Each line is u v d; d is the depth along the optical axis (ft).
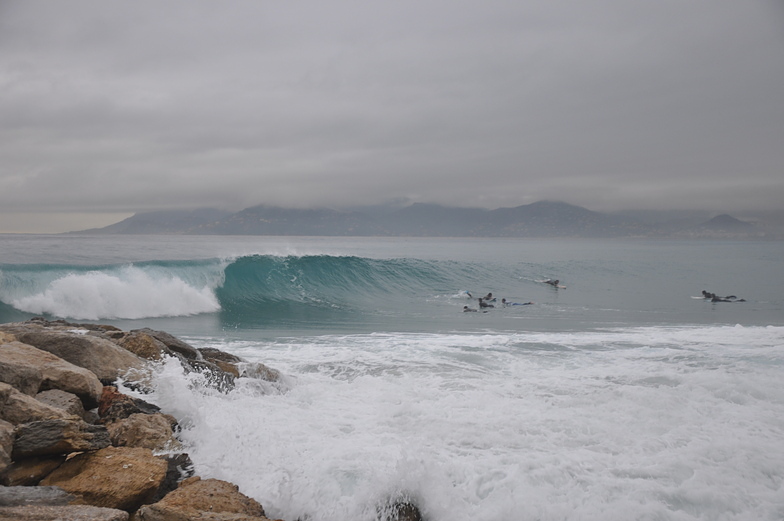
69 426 17.84
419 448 20.75
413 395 28.32
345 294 93.40
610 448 21.34
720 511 17.13
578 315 73.10
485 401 27.25
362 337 51.62
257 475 18.78
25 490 15.15
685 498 17.67
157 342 30.66
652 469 19.47
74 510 14.06
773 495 18.07
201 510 15.29
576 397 27.96
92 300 66.28
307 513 17.03
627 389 28.94
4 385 19.12
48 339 26.08
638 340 48.93
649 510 16.80
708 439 22.29
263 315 71.77
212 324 62.85
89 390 22.62
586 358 40.37
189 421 22.77
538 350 43.60
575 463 19.77
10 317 62.28
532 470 19.10
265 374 30.71
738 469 19.67
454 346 45.32
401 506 17.17
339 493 17.57
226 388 27.76
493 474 18.81
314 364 36.96
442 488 17.61
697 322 66.69
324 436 22.07
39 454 17.22
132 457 17.98
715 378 31.50
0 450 16.42
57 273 69.67
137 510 15.65
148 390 25.22
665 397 27.40
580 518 16.49
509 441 21.80
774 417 25.25
